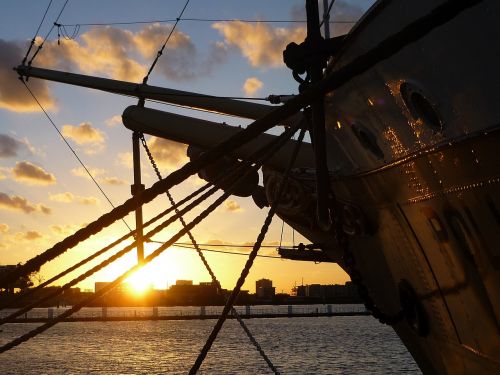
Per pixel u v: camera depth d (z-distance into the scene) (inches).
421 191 277.3
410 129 264.7
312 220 393.1
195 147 479.5
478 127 228.5
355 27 275.7
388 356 2381.9
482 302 277.6
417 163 268.8
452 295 298.8
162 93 480.7
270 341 3206.2
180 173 173.2
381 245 344.5
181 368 2048.5
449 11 152.0
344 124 312.5
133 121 474.3
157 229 294.7
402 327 374.9
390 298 377.4
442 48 231.6
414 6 240.4
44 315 6087.6
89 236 180.4
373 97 278.4
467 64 225.3
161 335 3754.9
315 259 456.4
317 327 4606.3
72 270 306.0
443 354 344.8
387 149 286.2
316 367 2043.6
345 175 333.7
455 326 311.0
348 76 160.9
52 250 182.5
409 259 322.3
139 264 299.6
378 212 325.1
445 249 284.7
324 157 310.5
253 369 2001.7
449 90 235.6
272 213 310.7
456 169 248.2
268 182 414.9
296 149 322.0
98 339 3422.7
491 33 213.3
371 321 5629.9
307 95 163.2
